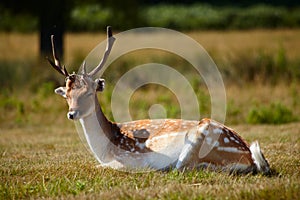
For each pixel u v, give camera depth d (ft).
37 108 190.08
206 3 552.00
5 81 224.94
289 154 107.04
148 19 470.80
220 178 85.61
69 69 230.07
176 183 82.43
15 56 297.74
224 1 551.59
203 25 473.67
